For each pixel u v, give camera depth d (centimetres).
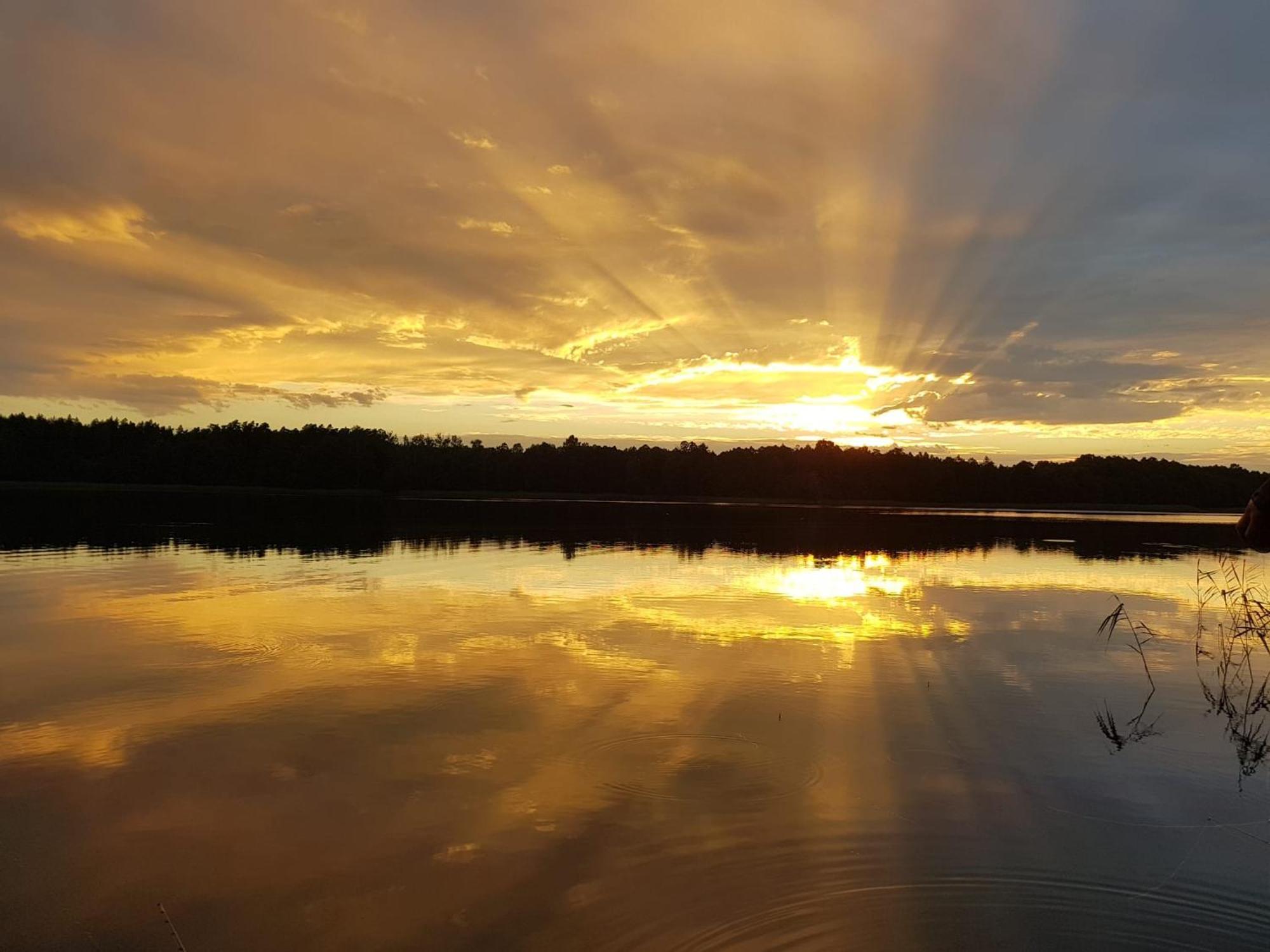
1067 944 509
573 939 507
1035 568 2398
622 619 1477
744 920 531
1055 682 1105
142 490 7981
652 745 845
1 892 564
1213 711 982
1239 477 8931
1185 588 1989
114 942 507
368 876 585
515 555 2477
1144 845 639
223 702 973
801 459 9325
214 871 592
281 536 3009
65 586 1778
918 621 1509
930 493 8881
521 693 1016
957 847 632
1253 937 517
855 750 840
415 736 864
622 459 9419
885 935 515
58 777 754
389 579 1938
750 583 1956
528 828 659
